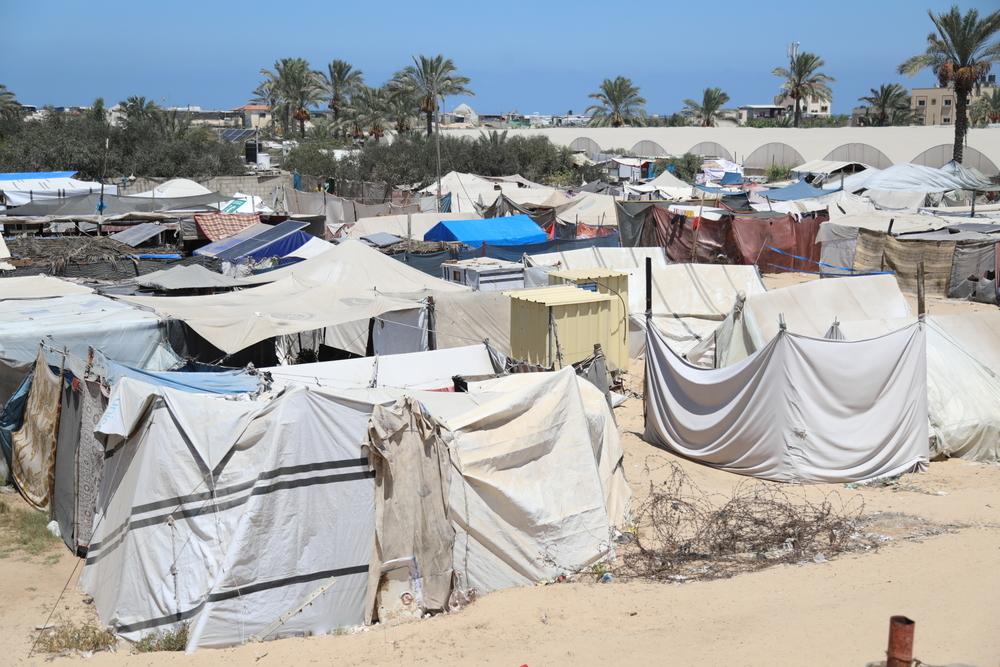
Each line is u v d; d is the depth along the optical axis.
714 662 7.71
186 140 63.72
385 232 34.81
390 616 9.71
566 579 10.76
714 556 11.32
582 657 8.13
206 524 9.32
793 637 8.12
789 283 33.88
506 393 11.45
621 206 37.53
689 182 67.75
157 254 31.67
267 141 84.00
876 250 34.91
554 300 18.98
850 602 9.05
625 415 18.70
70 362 12.88
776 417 14.67
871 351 14.77
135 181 51.94
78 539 11.43
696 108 96.88
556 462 11.27
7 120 67.38
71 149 57.44
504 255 29.80
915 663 7.01
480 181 51.19
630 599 9.81
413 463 9.98
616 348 20.66
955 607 8.54
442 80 72.25
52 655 8.70
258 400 11.05
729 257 35.88
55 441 12.56
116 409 9.75
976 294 32.19
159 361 16.80
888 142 67.81
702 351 19.97
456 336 19.97
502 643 8.73
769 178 68.19
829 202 44.84
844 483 14.73
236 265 28.47
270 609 9.25
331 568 9.56
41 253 28.72
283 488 9.44
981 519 12.37
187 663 8.48
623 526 12.31
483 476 10.52
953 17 55.31
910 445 15.21
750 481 14.77
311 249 29.69
